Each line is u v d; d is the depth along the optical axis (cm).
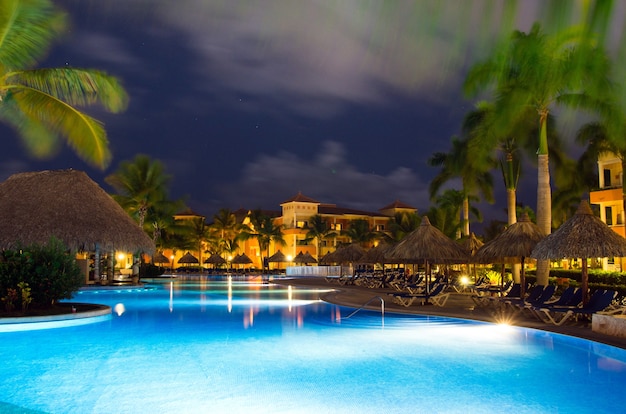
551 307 1243
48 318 1353
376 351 961
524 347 1002
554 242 1302
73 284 1524
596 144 2536
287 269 5612
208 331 1233
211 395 654
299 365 838
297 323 1381
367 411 584
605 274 2236
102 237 2292
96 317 1484
